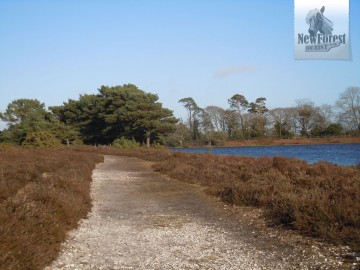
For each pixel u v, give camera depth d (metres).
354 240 6.64
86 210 10.32
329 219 7.45
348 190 9.14
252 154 44.06
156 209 11.30
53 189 9.85
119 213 10.70
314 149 52.81
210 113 97.31
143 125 57.25
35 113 63.06
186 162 24.06
